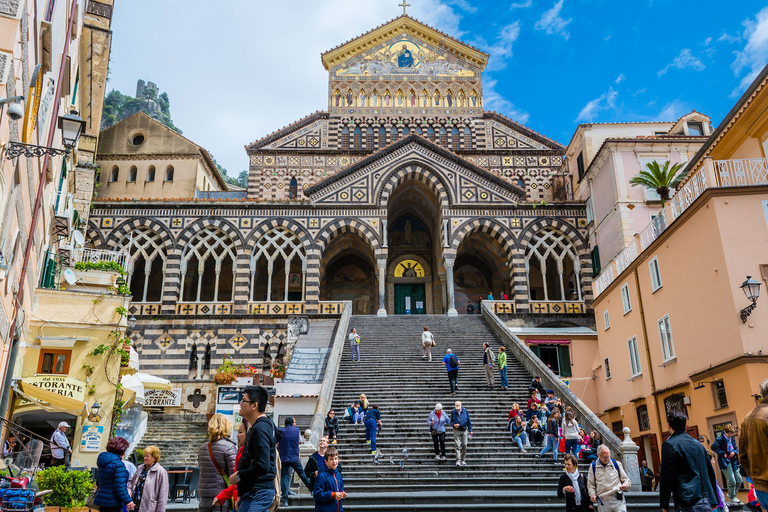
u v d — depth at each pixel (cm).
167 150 4509
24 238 1549
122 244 3878
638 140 3581
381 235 3959
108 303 2105
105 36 3278
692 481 773
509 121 4819
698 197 2180
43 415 2061
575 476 1151
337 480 1018
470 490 1659
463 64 4950
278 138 4747
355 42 4903
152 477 903
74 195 3234
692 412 2234
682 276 2327
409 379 2612
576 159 4397
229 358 3644
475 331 3369
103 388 2030
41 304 2031
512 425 2020
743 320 1959
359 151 4700
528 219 4016
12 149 1098
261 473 677
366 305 4688
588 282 3881
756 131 2638
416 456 1912
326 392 2288
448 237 3966
